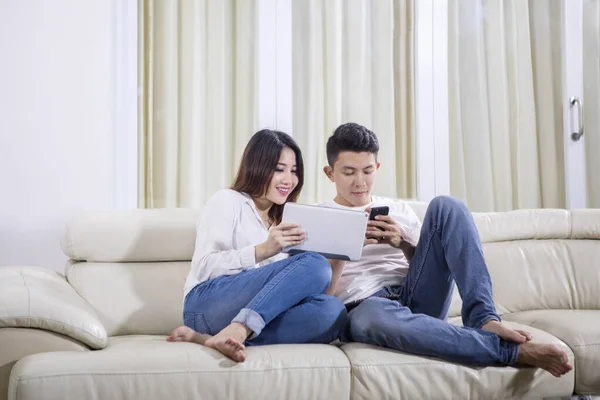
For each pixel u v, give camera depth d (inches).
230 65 118.3
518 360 70.8
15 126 108.3
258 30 119.3
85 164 111.0
